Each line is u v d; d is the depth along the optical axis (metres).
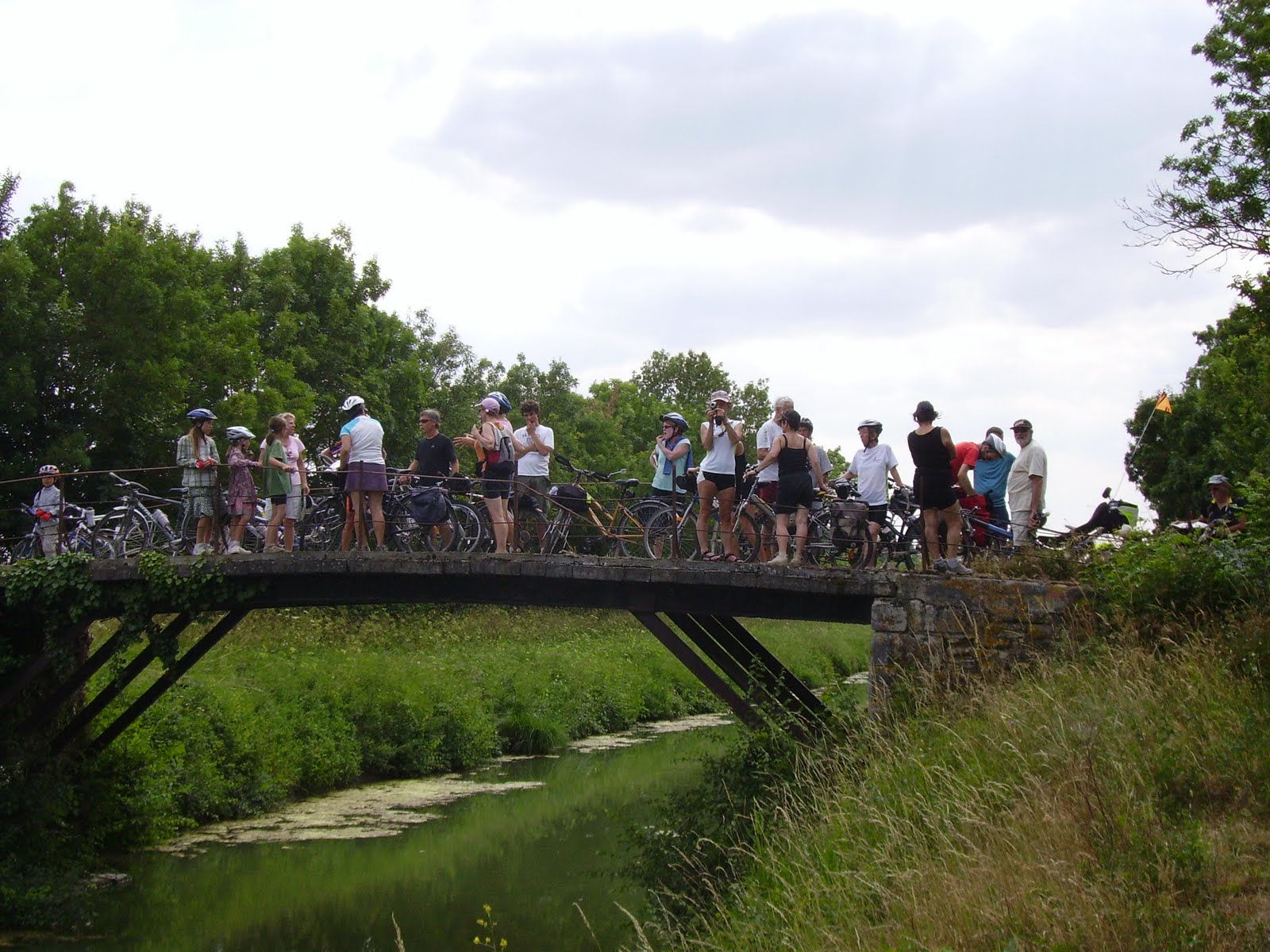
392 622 29.00
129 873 16.12
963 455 13.58
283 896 15.23
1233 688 9.25
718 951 8.94
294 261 36.84
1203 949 6.38
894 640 11.34
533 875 16.17
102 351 24.91
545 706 27.64
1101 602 11.03
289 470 13.99
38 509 15.90
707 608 12.76
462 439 13.73
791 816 10.71
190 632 24.45
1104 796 8.00
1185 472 30.42
